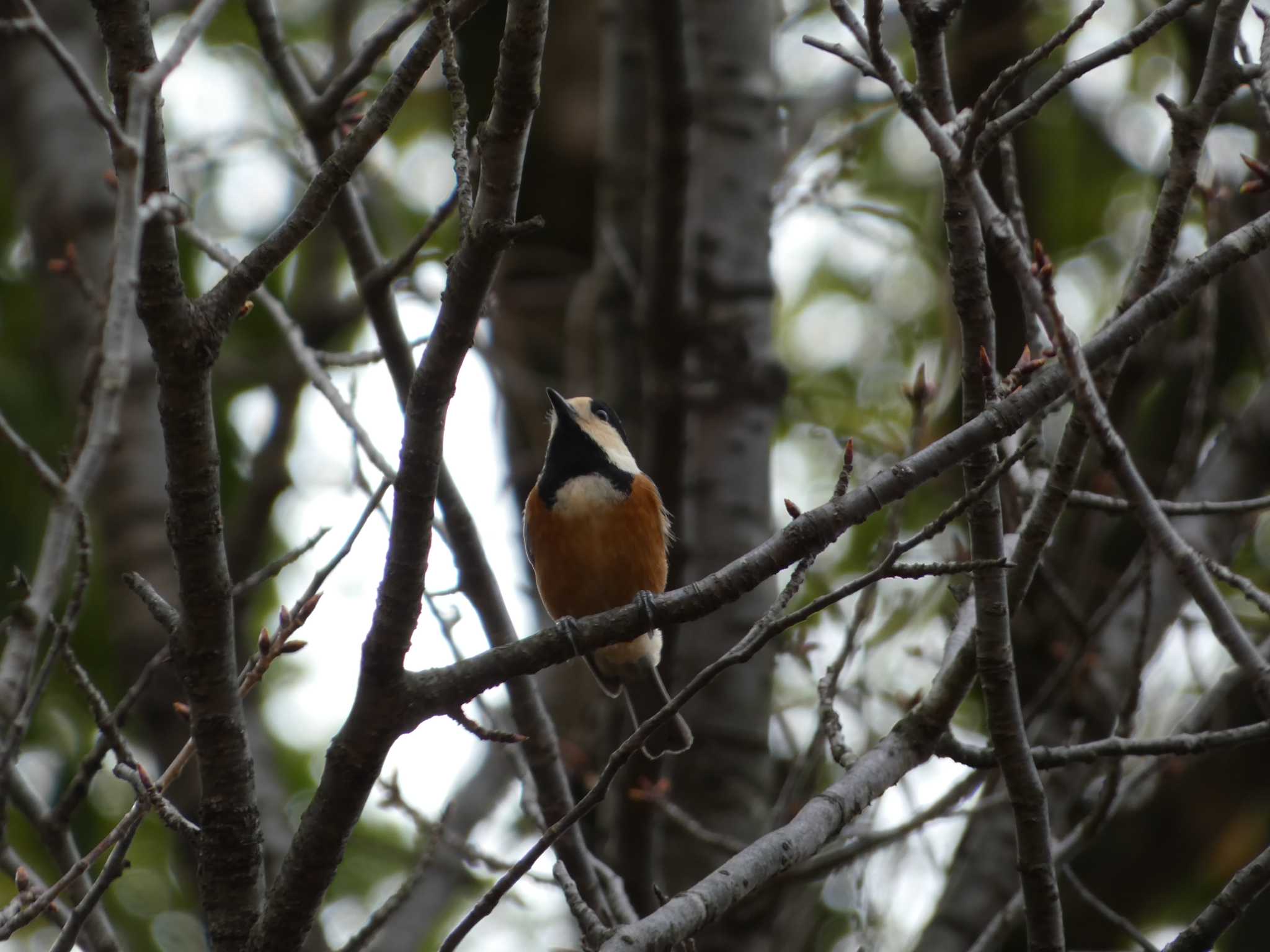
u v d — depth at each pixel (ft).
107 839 20.49
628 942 19.43
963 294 22.82
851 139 44.19
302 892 21.22
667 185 32.32
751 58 41.45
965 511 21.09
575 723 45.32
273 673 50.65
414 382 19.75
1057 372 22.27
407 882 26.32
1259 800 42.16
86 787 25.43
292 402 44.70
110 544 40.04
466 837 43.01
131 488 40.50
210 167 52.37
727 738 37.60
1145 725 42.34
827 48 23.07
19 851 44.09
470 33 49.88
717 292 39.40
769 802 38.47
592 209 50.06
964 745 25.63
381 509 29.60
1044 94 20.80
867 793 24.30
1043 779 36.14
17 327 49.88
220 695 21.24
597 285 41.14
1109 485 39.42
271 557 51.26
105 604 45.52
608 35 43.04
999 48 45.60
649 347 33.40
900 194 56.39
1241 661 22.74
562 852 28.22
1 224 52.65
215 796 21.50
